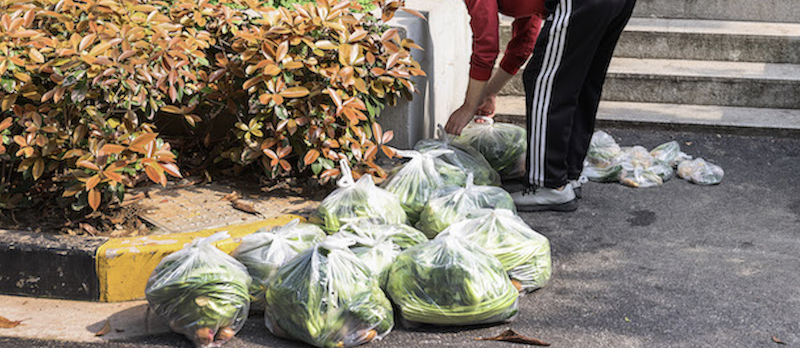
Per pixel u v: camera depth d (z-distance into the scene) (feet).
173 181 16.35
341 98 14.99
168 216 14.84
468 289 12.30
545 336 12.46
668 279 14.12
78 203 13.67
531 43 17.44
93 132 13.65
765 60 22.90
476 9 15.62
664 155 18.97
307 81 15.48
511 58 17.70
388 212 14.42
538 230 16.08
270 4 17.81
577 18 15.05
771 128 20.48
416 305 12.45
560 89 15.74
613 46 16.17
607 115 21.42
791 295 13.56
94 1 14.75
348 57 14.87
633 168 18.22
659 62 23.04
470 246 12.84
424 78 17.98
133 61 13.75
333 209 14.29
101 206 14.53
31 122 13.60
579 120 16.43
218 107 15.80
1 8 14.19
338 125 15.35
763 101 21.81
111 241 13.58
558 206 16.80
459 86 21.16
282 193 15.98
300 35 14.99
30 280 13.57
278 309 12.26
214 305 12.08
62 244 13.46
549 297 13.61
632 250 15.23
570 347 12.15
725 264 14.65
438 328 12.68
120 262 13.33
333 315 11.99
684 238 15.69
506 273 12.98
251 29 15.87
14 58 13.52
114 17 14.58
